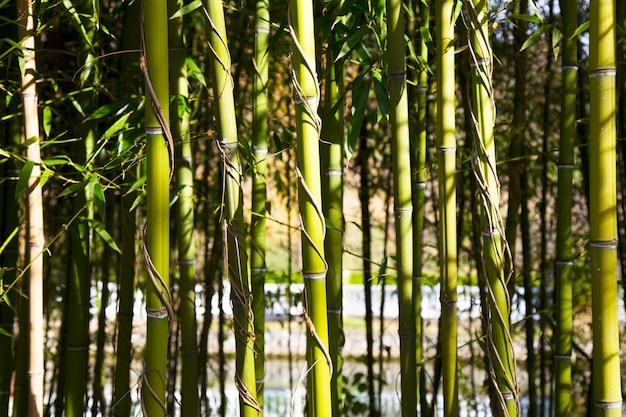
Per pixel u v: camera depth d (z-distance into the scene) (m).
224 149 1.50
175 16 1.66
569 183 1.90
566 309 1.94
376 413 3.09
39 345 1.67
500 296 1.51
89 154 2.00
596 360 1.42
